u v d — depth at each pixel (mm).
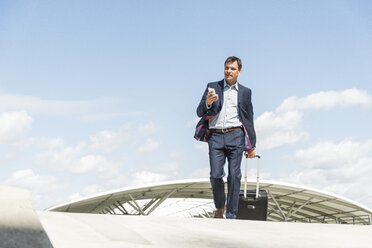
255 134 6305
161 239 2449
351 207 45438
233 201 6125
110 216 3426
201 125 6258
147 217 3645
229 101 6184
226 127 6133
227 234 2895
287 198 46656
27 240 1306
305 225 3891
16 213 1536
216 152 6184
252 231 3201
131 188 38594
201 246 2295
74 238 2189
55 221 2768
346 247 2551
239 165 6156
